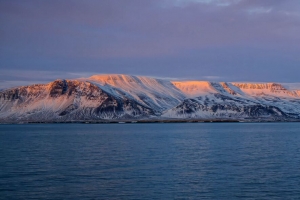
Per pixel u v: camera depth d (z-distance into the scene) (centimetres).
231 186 5109
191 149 9719
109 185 5212
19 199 4566
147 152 9000
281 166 6619
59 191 4909
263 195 4669
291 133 18400
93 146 10862
